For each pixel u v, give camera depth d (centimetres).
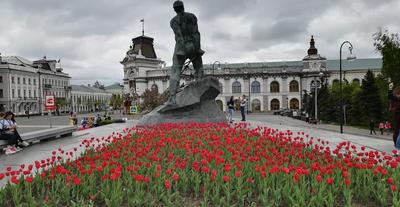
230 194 456
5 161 841
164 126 1292
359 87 4053
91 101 13000
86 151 805
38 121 4912
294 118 4128
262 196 443
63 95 10438
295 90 8125
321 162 616
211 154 619
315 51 8094
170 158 643
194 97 1539
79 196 480
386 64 2822
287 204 440
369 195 475
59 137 1409
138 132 1166
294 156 664
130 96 7906
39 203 452
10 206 455
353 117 3709
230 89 8288
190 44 1530
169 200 436
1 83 7831
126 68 8681
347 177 468
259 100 8206
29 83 8650
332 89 4975
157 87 8344
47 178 529
